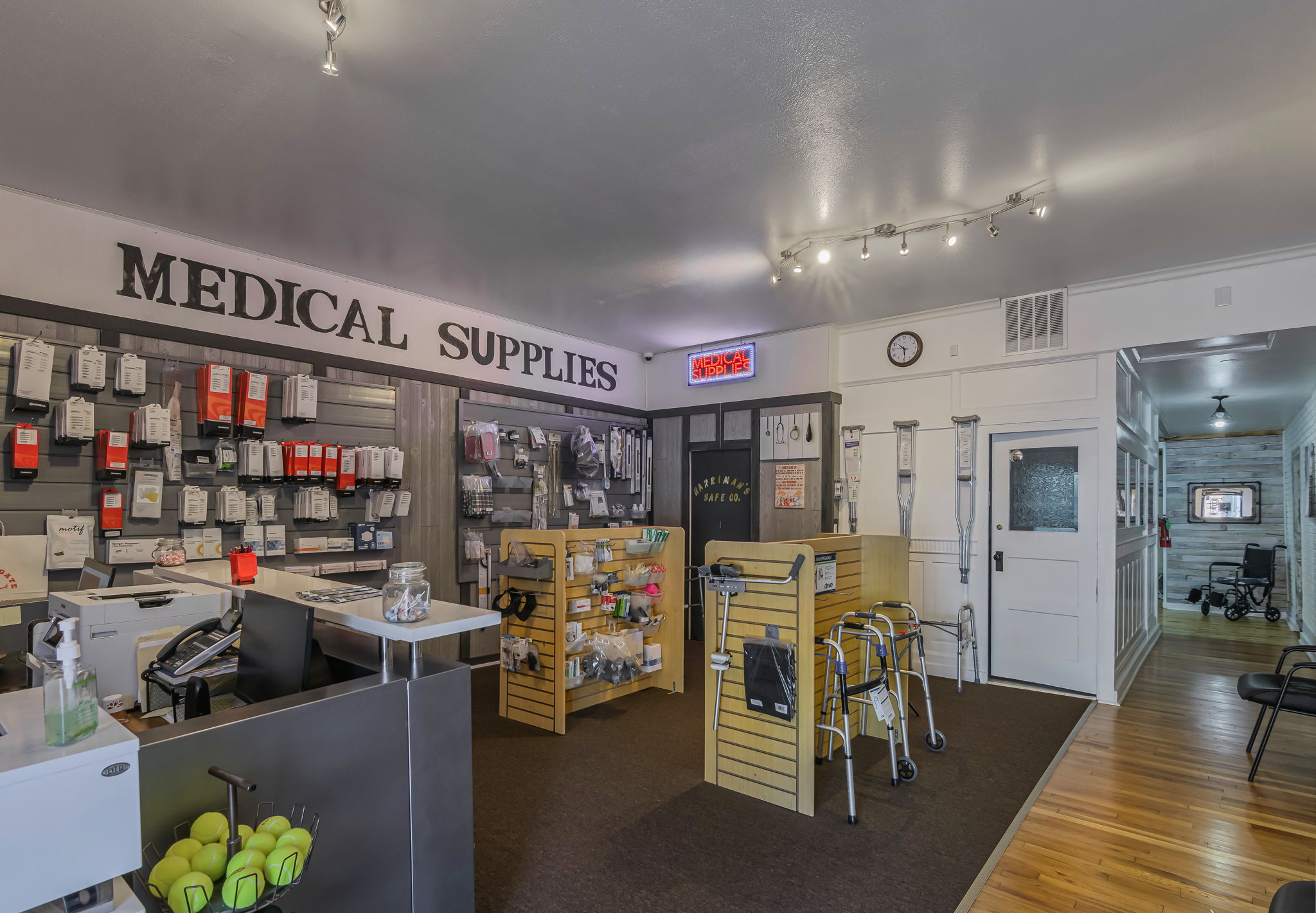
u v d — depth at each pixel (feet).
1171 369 19.39
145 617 7.99
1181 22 7.57
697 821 10.10
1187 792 11.27
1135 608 20.58
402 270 15.97
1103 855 9.27
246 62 8.30
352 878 5.93
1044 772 12.06
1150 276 16.05
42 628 7.36
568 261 15.39
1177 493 34.06
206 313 13.96
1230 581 29.94
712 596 11.60
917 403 19.74
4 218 11.57
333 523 15.81
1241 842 9.62
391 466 16.43
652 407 25.53
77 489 12.21
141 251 13.09
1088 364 16.97
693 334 22.49
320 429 15.70
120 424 12.67
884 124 9.70
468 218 12.97
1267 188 11.52
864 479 20.67
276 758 5.45
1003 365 18.21
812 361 21.30
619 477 23.70
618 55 8.20
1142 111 9.30
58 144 10.21
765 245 14.35
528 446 20.62
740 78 8.66
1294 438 28.14
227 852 4.61
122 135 9.96
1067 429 17.28
